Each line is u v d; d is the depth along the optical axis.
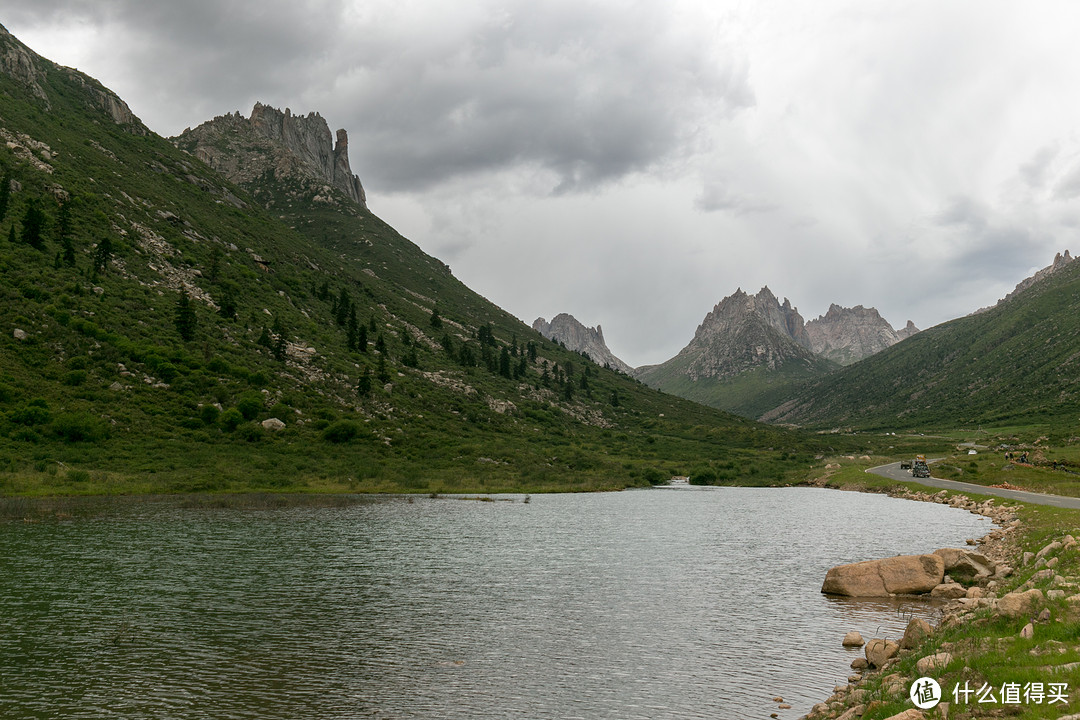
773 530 58.94
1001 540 45.56
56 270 114.19
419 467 106.12
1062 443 164.25
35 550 42.03
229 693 19.77
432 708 18.73
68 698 19.17
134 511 62.00
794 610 30.27
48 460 76.88
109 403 92.00
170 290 132.50
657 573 39.25
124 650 23.62
